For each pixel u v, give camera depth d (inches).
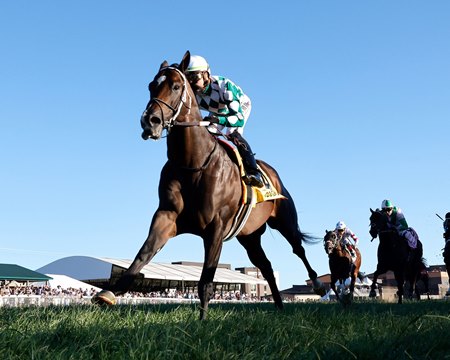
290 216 277.0
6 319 181.9
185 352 129.9
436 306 339.0
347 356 129.6
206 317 191.9
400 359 130.5
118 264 1679.4
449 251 505.0
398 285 508.7
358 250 582.6
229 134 224.4
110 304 177.3
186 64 200.2
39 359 116.0
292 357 130.8
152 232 193.3
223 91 222.7
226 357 124.9
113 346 130.0
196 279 1550.2
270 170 269.3
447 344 147.0
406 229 516.1
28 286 1259.2
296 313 211.2
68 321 157.9
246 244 274.2
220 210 203.3
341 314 211.8
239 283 1768.0
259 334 161.6
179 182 198.4
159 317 188.4
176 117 192.7
